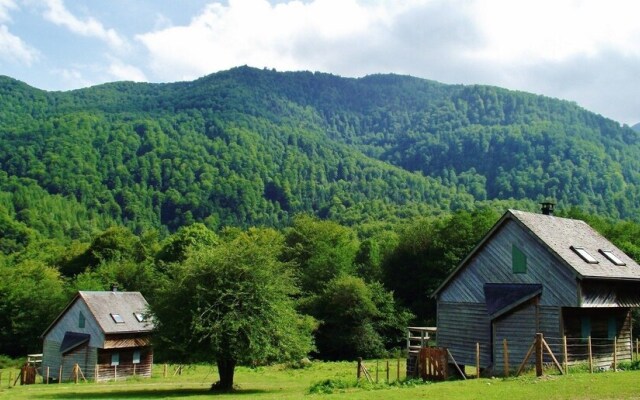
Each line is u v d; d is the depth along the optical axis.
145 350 61.62
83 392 42.09
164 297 41.50
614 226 90.50
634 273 37.38
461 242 81.69
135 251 118.25
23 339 85.81
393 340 77.06
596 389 25.23
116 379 58.56
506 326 36.91
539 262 36.25
